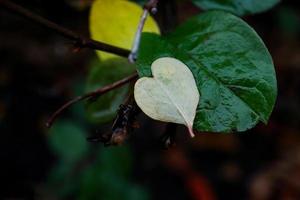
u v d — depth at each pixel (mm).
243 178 1146
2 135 1020
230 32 384
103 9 423
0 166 987
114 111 439
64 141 889
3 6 336
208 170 1137
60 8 640
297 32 1362
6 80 1095
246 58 377
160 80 365
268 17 1348
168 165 1105
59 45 1161
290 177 1153
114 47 385
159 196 1066
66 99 1067
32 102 1071
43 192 940
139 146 1105
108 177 873
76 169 919
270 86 369
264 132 1228
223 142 1181
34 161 1003
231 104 367
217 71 376
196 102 363
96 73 448
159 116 362
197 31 390
